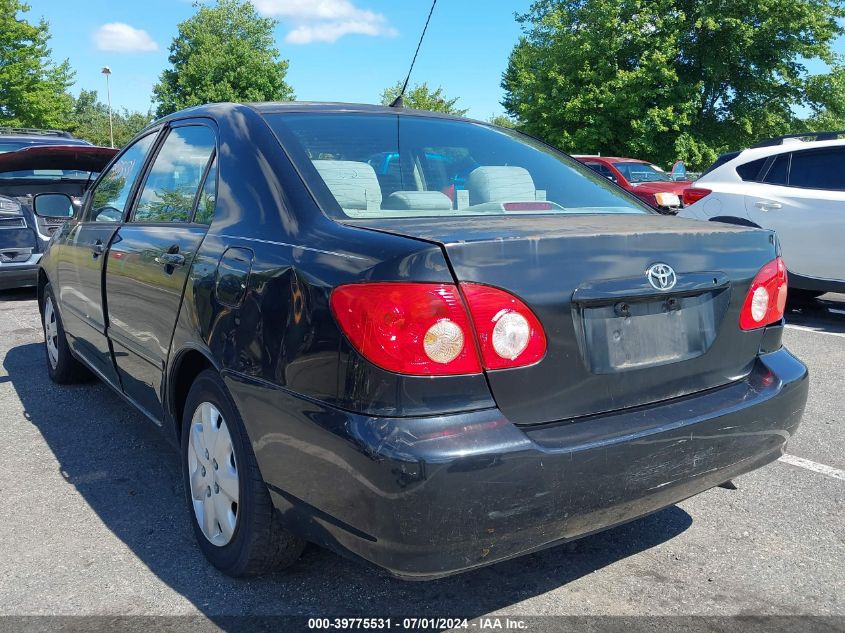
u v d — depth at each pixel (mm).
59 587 2598
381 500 1884
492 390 1987
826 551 2900
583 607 2510
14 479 3516
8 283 8062
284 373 2146
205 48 45969
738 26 24953
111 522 3090
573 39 25391
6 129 11508
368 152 2764
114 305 3500
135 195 3602
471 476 1887
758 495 3410
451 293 1932
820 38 25969
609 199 3105
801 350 6316
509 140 3354
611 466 2100
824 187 7395
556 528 2062
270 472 2254
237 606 2492
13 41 32438
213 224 2732
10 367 5484
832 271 7242
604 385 2189
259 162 2639
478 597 2566
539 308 2043
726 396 2461
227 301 2445
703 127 27062
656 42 24703
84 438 4047
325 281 2068
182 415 2959
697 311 2422
